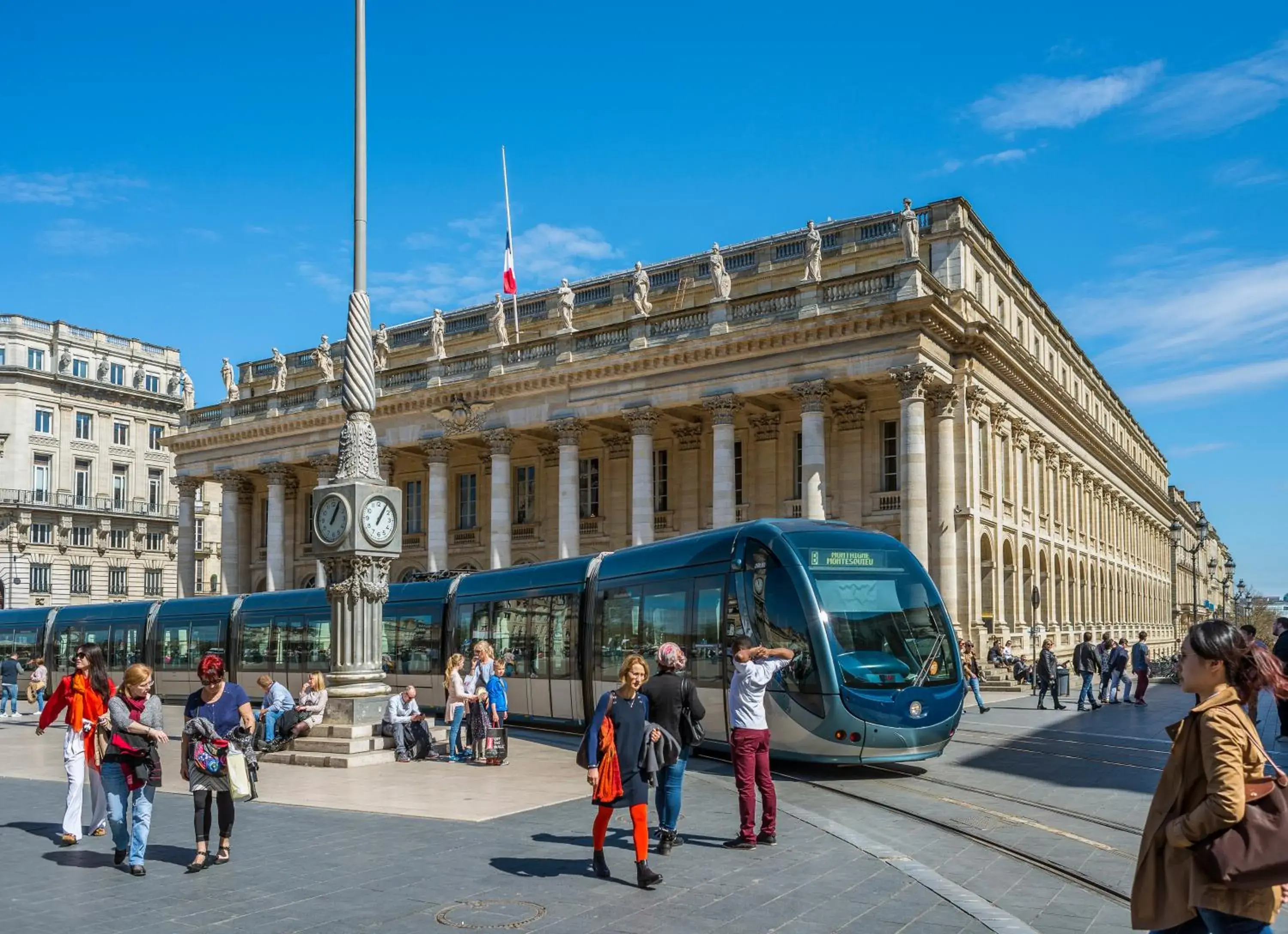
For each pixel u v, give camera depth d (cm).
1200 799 584
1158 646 10438
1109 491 8250
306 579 7150
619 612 2427
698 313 5072
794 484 5247
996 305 5600
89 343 9656
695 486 5572
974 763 2034
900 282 4475
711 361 4969
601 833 1077
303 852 1220
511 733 2673
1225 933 568
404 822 1401
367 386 2186
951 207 5000
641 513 5134
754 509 5344
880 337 4503
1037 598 5472
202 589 10438
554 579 2722
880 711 1812
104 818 1367
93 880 1107
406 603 3272
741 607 1995
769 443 5341
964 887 1052
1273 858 552
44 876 1132
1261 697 2708
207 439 7106
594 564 2602
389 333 7219
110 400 9750
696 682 2094
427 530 6481
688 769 1980
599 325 6047
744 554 2020
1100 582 7556
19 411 8969
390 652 3281
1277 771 578
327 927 915
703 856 1185
